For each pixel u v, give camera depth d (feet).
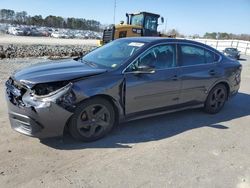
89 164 12.37
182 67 17.71
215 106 20.36
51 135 13.37
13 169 11.68
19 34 190.39
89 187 10.73
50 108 12.84
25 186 10.61
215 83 19.67
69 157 12.89
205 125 18.02
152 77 16.07
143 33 63.67
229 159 13.57
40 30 218.38
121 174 11.70
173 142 15.11
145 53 16.10
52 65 15.69
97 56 17.22
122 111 15.33
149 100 16.28
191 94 18.45
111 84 14.44
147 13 64.39
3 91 23.73
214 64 19.69
